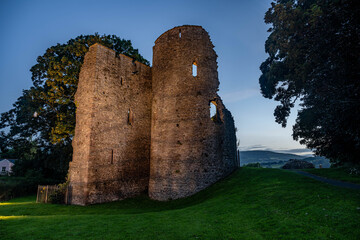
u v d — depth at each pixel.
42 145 24.91
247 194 11.02
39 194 15.29
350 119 11.29
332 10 12.01
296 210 7.57
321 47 12.67
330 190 9.16
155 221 8.60
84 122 15.25
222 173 16.33
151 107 19.75
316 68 14.46
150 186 16.62
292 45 16.92
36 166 26.56
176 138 16.16
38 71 22.84
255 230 6.54
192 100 16.59
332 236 5.39
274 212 7.79
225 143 17.41
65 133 20.17
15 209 12.31
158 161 16.50
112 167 15.57
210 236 6.41
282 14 17.69
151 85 20.17
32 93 22.16
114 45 23.48
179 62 17.42
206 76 17.38
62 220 8.95
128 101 17.78
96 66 15.81
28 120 23.62
